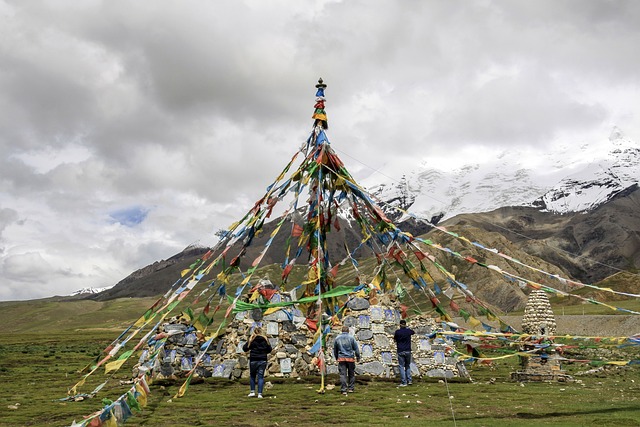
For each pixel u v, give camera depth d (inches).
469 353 927.0
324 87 1094.4
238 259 1019.9
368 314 1040.2
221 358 1018.7
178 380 951.6
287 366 992.2
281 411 644.7
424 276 1031.0
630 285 6186.0
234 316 1059.3
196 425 565.9
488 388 871.1
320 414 622.5
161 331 1007.6
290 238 1101.7
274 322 1016.2
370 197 1053.2
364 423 561.9
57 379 1121.4
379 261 1103.6
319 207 1017.5
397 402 705.0
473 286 6697.8
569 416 596.1
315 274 1051.3
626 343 721.0
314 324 1042.1
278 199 1010.7
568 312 3949.3
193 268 968.9
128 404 586.9
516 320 3417.8
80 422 570.6
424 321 1095.6
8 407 710.5
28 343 3764.8
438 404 691.4
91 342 3794.3
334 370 1005.8
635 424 541.3
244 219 1010.7
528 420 572.7
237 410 657.6
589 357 1434.5
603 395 786.2
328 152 1065.5
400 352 897.5
